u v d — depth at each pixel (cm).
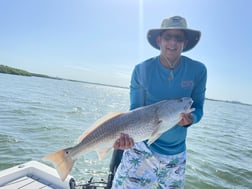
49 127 609
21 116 719
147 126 118
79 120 816
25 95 1436
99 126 122
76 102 1527
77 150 121
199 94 131
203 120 1348
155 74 126
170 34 119
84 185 160
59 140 500
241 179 398
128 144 118
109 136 120
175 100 119
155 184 134
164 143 129
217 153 558
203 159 482
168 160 130
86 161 382
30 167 178
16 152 398
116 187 138
